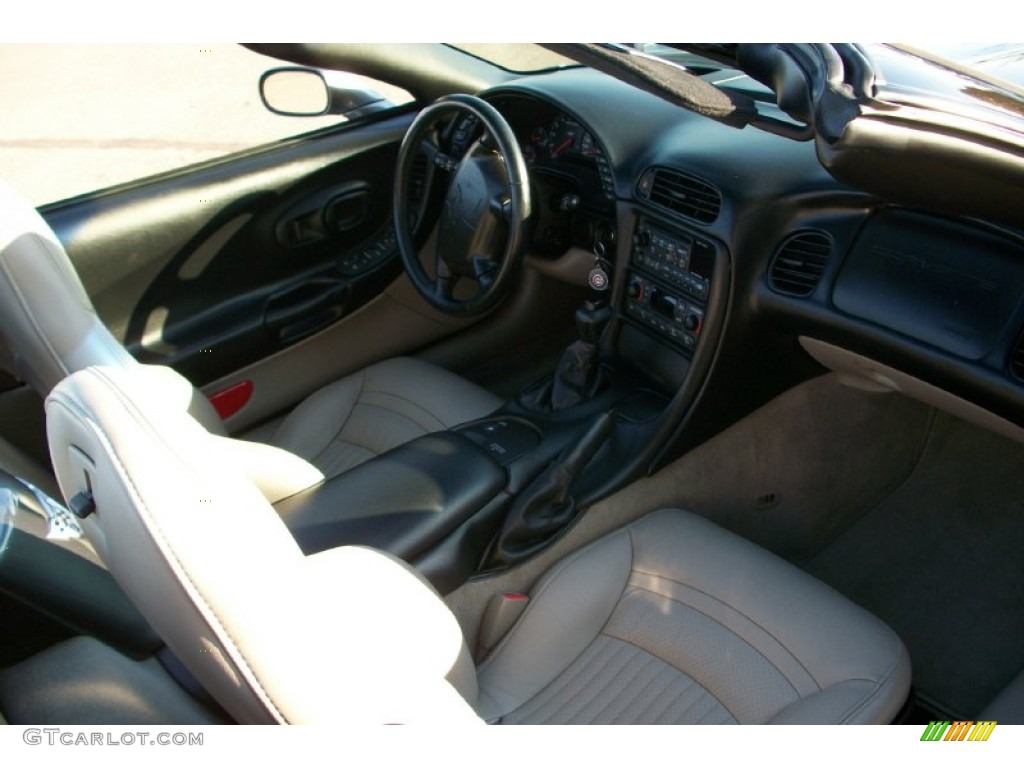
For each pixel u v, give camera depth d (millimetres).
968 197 1312
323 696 668
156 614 699
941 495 2232
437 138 2205
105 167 2562
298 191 2125
